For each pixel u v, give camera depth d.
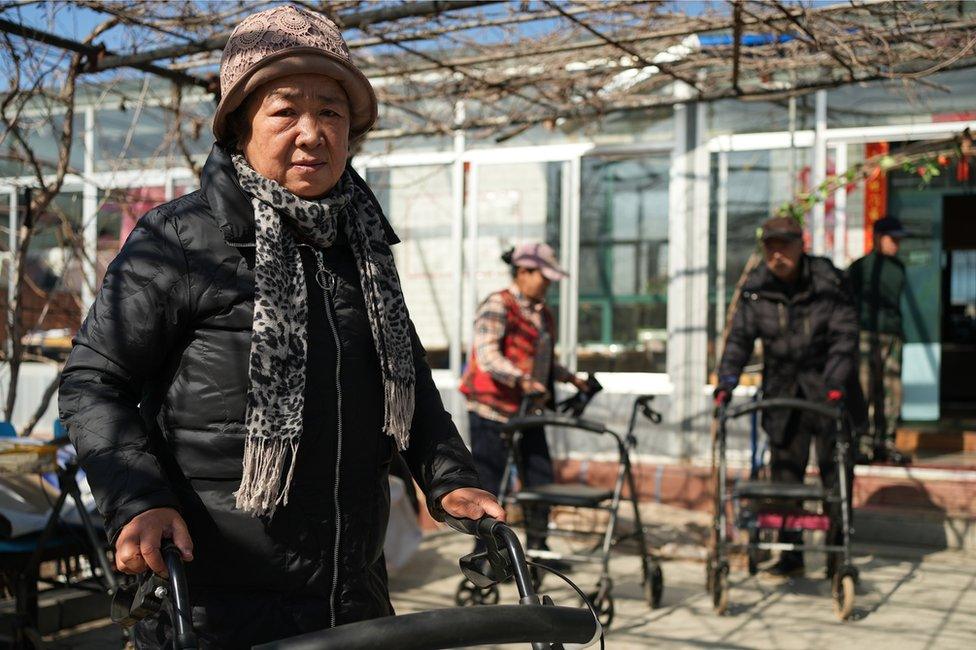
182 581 1.58
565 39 6.59
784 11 5.50
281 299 1.84
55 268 10.20
